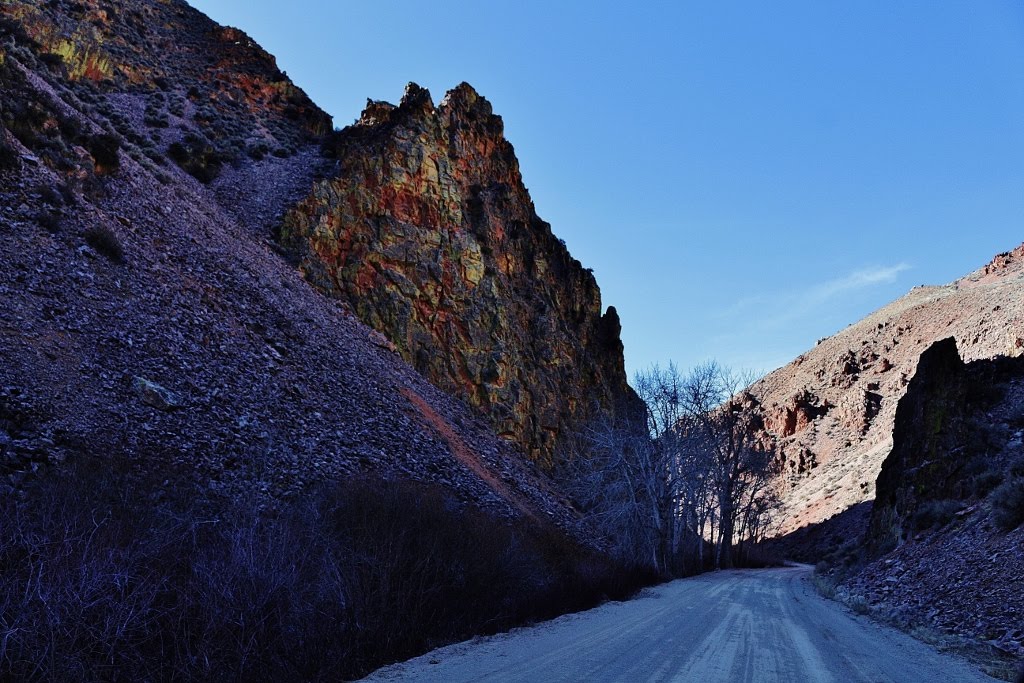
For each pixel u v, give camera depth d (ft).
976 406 99.40
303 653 25.17
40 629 18.39
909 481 92.99
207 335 64.80
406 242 136.46
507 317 151.94
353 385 82.64
